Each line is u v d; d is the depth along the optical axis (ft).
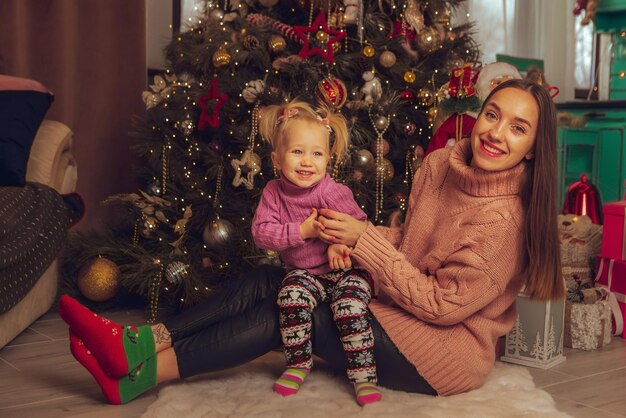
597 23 12.98
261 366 6.62
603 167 12.33
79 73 10.87
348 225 5.69
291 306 5.65
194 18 10.98
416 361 5.65
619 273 8.16
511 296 5.90
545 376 6.63
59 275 9.60
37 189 8.32
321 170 5.88
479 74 7.52
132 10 11.03
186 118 8.65
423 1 9.21
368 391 5.53
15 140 8.28
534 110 5.47
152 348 5.61
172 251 8.78
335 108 7.97
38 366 6.72
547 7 13.53
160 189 9.27
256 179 8.50
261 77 8.48
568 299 7.70
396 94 8.68
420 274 5.64
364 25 8.79
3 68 10.24
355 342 5.54
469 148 5.92
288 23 9.25
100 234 10.22
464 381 5.74
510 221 5.51
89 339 5.40
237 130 8.41
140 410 5.57
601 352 7.51
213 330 5.76
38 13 10.44
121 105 11.10
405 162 9.09
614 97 13.10
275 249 5.98
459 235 5.60
